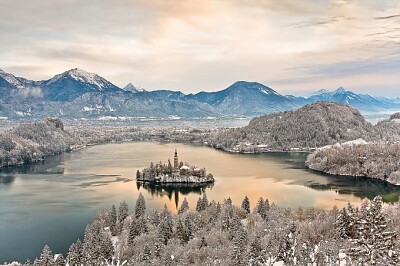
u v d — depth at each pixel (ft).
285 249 508.12
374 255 339.36
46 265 581.94
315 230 636.89
